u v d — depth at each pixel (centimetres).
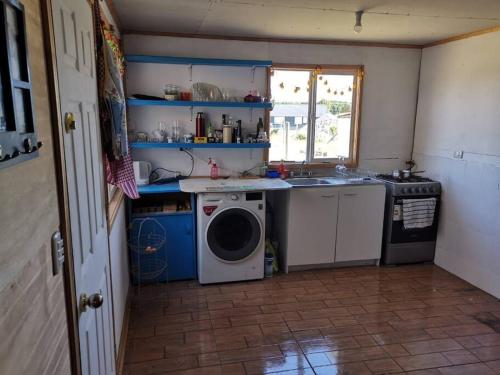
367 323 293
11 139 68
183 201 374
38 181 86
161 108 379
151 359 247
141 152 383
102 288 170
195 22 330
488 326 291
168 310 308
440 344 268
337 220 381
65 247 105
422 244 405
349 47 411
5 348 65
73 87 126
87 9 158
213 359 248
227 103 362
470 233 364
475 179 357
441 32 361
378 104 430
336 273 384
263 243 356
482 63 348
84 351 126
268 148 409
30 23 85
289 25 339
